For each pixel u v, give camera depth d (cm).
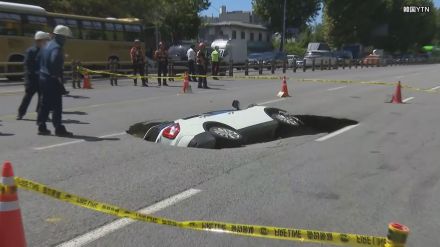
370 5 7469
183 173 722
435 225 530
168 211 561
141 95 1870
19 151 870
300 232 386
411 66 6003
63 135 1021
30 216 538
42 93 1011
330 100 1728
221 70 3281
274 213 559
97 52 2897
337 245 466
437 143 976
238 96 1841
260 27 9562
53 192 429
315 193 635
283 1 7538
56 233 493
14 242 386
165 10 5159
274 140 1030
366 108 1526
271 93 1969
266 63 3741
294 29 7738
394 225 315
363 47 7775
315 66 4603
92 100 1689
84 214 546
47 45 1012
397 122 1256
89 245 466
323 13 7700
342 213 562
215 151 871
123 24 3073
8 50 2427
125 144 934
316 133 1159
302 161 809
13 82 2398
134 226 514
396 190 653
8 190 384
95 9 3919
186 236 489
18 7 2467
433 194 637
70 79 2597
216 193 629
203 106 1534
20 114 1245
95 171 730
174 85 2358
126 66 3091
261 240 482
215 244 471
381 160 823
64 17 2698
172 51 3400
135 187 650
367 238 362
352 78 3028
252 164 782
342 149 909
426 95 1967
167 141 943
